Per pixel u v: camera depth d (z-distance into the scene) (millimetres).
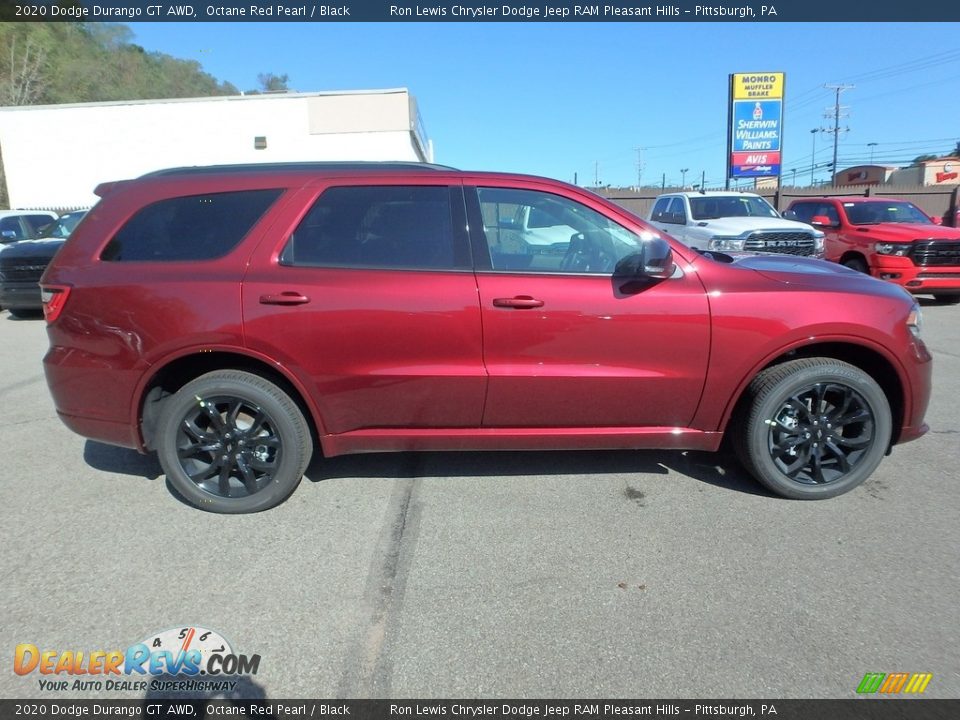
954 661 2393
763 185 33625
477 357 3350
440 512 3527
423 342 3320
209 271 3324
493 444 3543
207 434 3475
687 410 3504
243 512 3516
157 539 3260
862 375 3484
